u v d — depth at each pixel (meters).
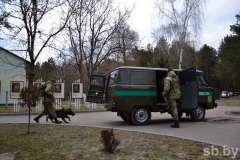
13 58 26.02
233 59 35.38
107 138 4.70
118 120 10.94
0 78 25.59
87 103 17.98
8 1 12.50
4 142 5.66
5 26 12.62
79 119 11.44
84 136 6.39
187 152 4.74
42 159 4.29
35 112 14.86
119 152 4.72
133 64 33.44
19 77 26.03
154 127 8.38
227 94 44.09
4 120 10.98
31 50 15.12
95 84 10.19
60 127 8.04
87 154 4.60
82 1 17.11
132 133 6.85
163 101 10.59
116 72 9.02
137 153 4.66
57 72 39.62
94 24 18.12
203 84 10.34
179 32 22.86
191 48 24.75
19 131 7.21
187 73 9.23
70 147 5.15
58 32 15.67
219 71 57.84
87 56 19.11
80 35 17.88
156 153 4.65
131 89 8.82
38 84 16.02
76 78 20.05
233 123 9.20
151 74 9.28
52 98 9.11
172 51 26.83
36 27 14.97
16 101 15.53
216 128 7.98
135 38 19.61
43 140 5.89
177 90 8.27
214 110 16.03
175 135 6.71
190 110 9.95
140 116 8.97
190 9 22.44
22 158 4.35
